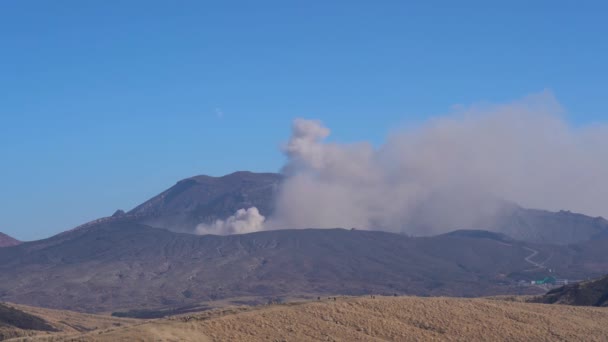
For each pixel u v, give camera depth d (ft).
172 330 386.32
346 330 419.54
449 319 455.22
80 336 386.93
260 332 401.29
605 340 447.42
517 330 451.12
